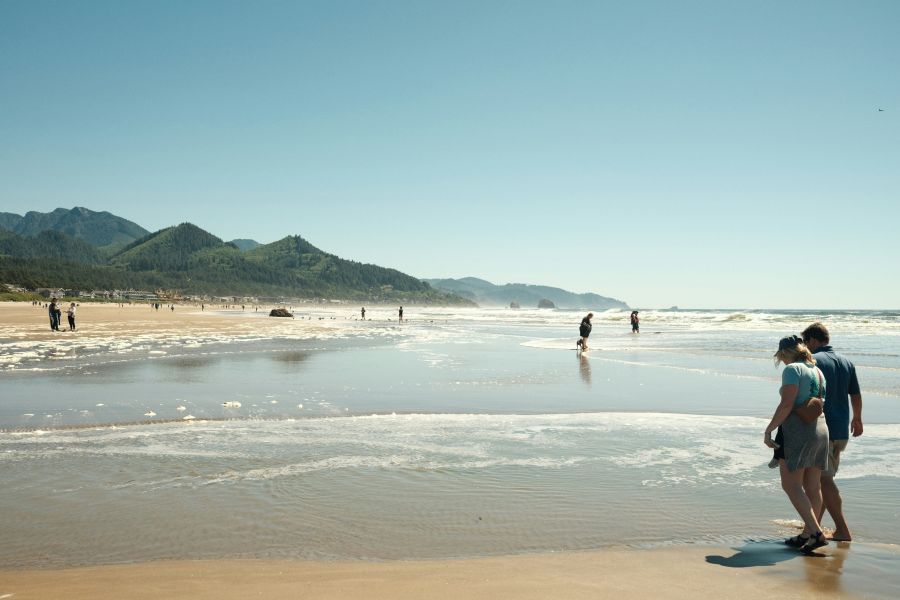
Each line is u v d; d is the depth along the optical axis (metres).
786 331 50.47
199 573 4.62
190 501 6.49
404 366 21.16
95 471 7.62
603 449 9.02
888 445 9.35
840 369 6.02
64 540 5.40
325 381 16.77
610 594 4.15
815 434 5.57
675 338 40.91
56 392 14.26
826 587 4.32
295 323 68.31
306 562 4.90
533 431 10.27
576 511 6.27
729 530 5.76
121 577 4.53
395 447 9.00
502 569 4.69
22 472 7.56
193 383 16.03
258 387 15.41
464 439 9.62
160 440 9.34
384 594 4.14
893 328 51.66
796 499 5.52
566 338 41.44
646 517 6.10
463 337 42.12
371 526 5.79
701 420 11.36
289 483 7.16
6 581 4.45
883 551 5.20
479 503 6.50
